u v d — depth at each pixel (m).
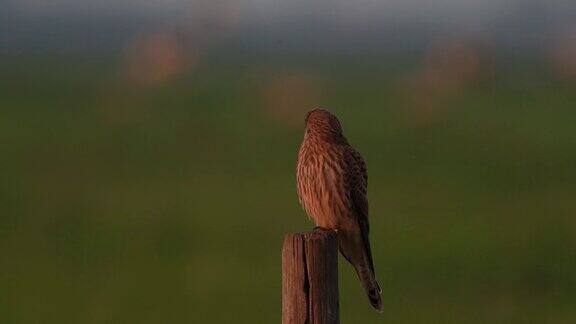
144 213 29.06
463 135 41.78
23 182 33.16
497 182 32.06
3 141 41.78
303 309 7.32
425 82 60.34
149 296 21.64
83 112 51.59
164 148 40.25
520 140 40.41
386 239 25.25
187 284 22.22
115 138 42.84
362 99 55.56
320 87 59.00
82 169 35.75
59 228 27.50
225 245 25.52
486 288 21.47
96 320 20.50
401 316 19.84
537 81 68.44
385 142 40.50
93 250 25.27
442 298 20.89
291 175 34.66
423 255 23.70
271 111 48.97
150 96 58.72
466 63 60.75
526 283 21.70
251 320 20.14
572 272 22.41
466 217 27.17
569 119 47.41
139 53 69.31
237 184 33.00
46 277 23.16
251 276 22.73
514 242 24.66
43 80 72.50
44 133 44.38
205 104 54.47
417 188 31.27
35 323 20.56
